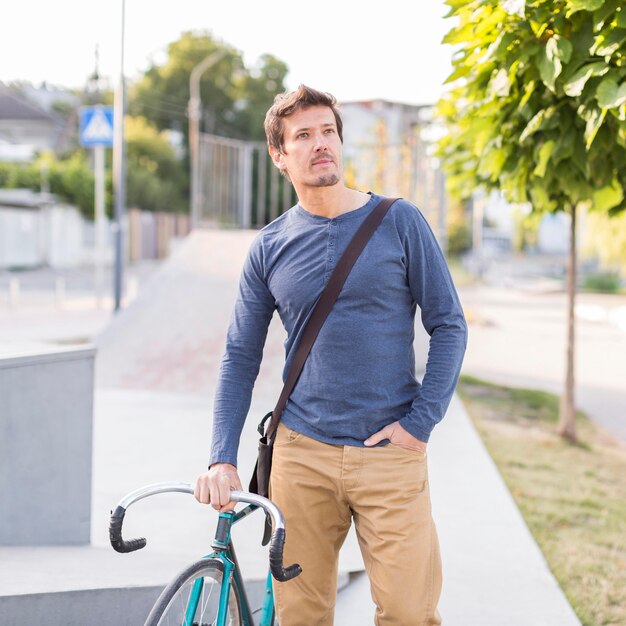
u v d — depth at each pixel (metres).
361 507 2.41
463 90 5.39
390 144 14.69
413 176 13.84
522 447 8.04
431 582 2.39
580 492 6.41
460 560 4.48
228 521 2.29
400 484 2.38
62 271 41.09
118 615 2.98
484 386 11.79
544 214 6.54
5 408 3.78
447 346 2.38
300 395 2.45
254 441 7.19
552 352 16.09
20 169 45.53
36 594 2.81
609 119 4.34
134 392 9.45
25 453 3.91
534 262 47.59
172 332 10.50
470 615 3.77
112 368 10.03
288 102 2.40
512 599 3.97
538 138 4.67
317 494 2.45
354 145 15.10
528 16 4.02
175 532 4.79
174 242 50.16
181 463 6.47
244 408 2.52
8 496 3.83
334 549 2.55
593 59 3.98
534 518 5.59
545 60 3.96
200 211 15.03
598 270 44.91
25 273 38.72
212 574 2.23
